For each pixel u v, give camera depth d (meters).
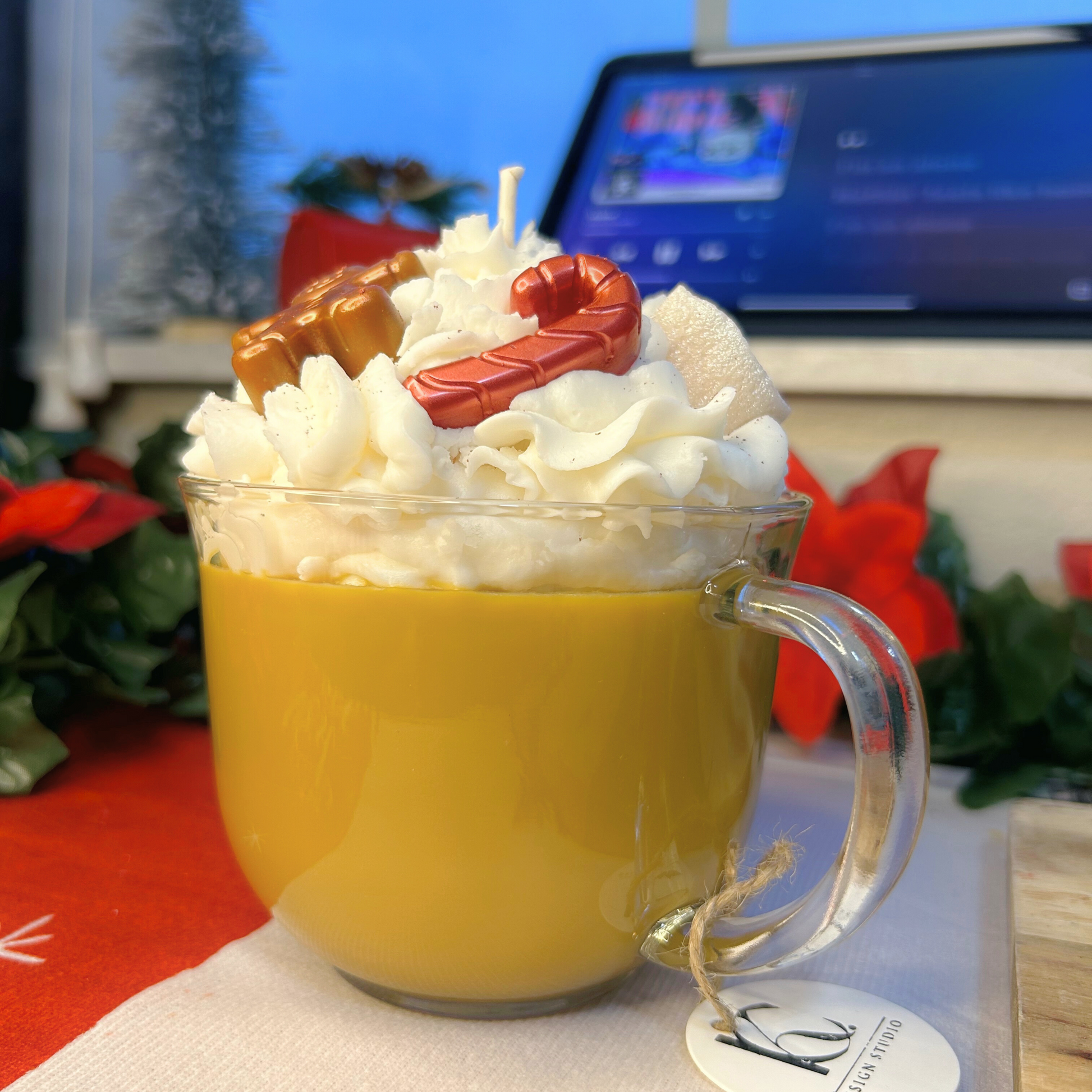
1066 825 0.24
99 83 0.47
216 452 0.17
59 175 0.48
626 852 0.17
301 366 0.17
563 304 0.18
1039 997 0.17
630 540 0.16
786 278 0.38
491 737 0.16
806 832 0.24
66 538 0.28
